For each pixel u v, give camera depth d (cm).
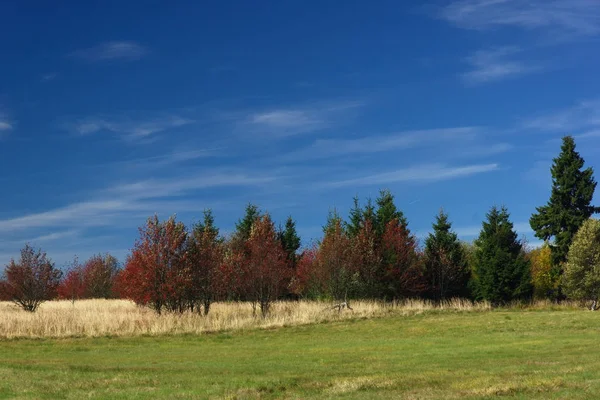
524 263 4847
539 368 1631
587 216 5366
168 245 3759
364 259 4819
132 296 3738
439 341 2522
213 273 3881
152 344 2630
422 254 5284
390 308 4031
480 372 1583
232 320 3272
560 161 5416
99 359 2131
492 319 3347
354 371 1692
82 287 6756
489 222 5250
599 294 4375
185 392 1348
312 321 3406
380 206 5381
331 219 5419
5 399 1280
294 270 5244
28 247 4616
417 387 1383
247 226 6022
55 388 1412
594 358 1817
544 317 3338
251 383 1467
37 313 3600
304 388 1400
